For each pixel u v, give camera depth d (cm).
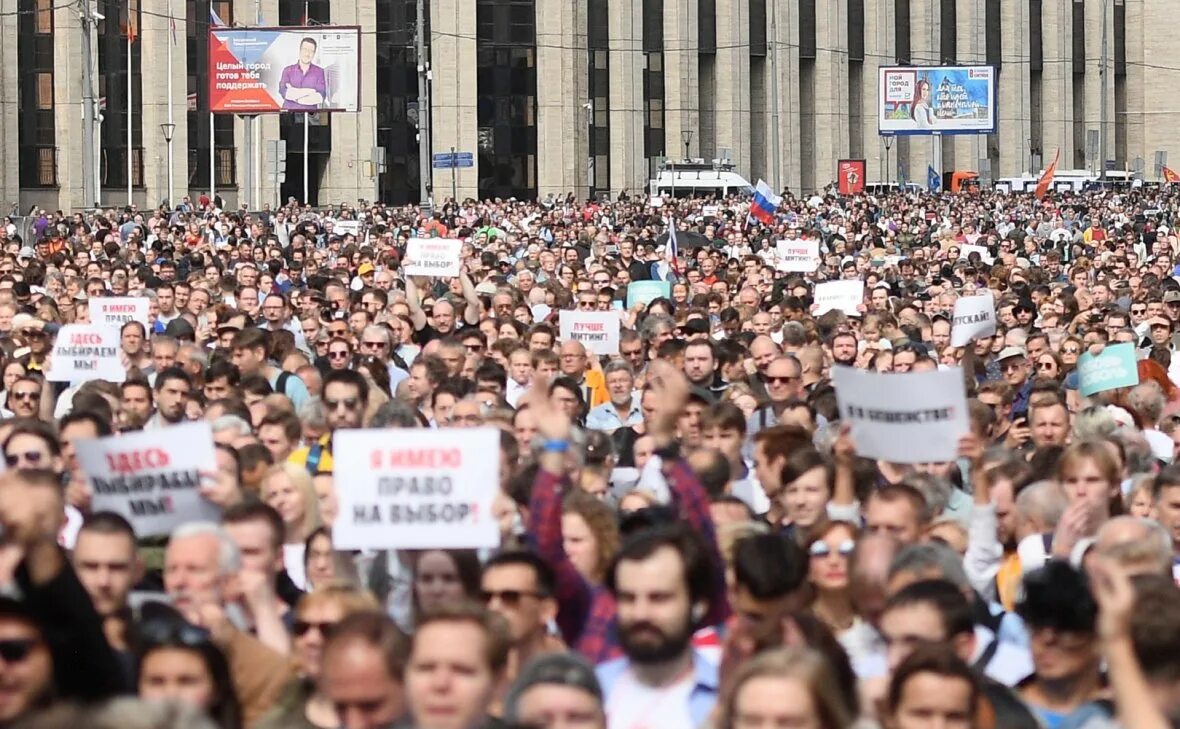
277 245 12200
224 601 2638
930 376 3344
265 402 4534
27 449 3609
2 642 2186
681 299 8619
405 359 6575
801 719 2012
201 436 3067
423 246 7650
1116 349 5222
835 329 6488
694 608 2516
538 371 5625
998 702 2381
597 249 12625
